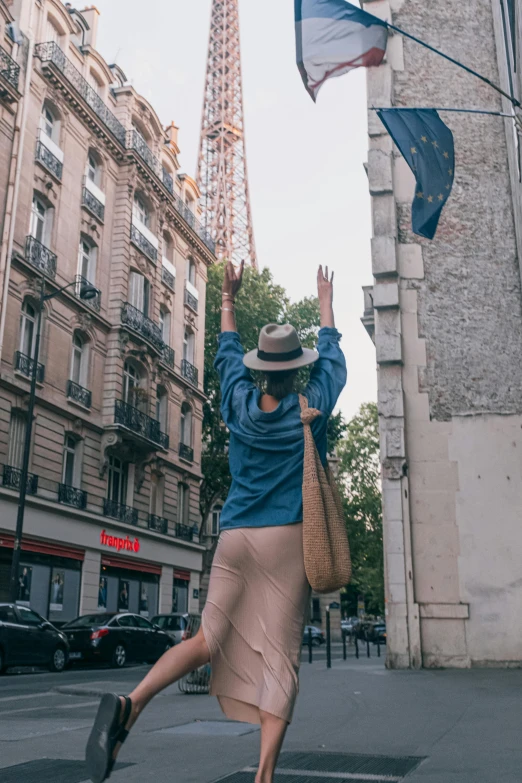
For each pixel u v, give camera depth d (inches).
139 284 1317.7
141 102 1379.2
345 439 2664.9
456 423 517.0
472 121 574.9
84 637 757.3
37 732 221.3
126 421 1208.2
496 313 534.0
